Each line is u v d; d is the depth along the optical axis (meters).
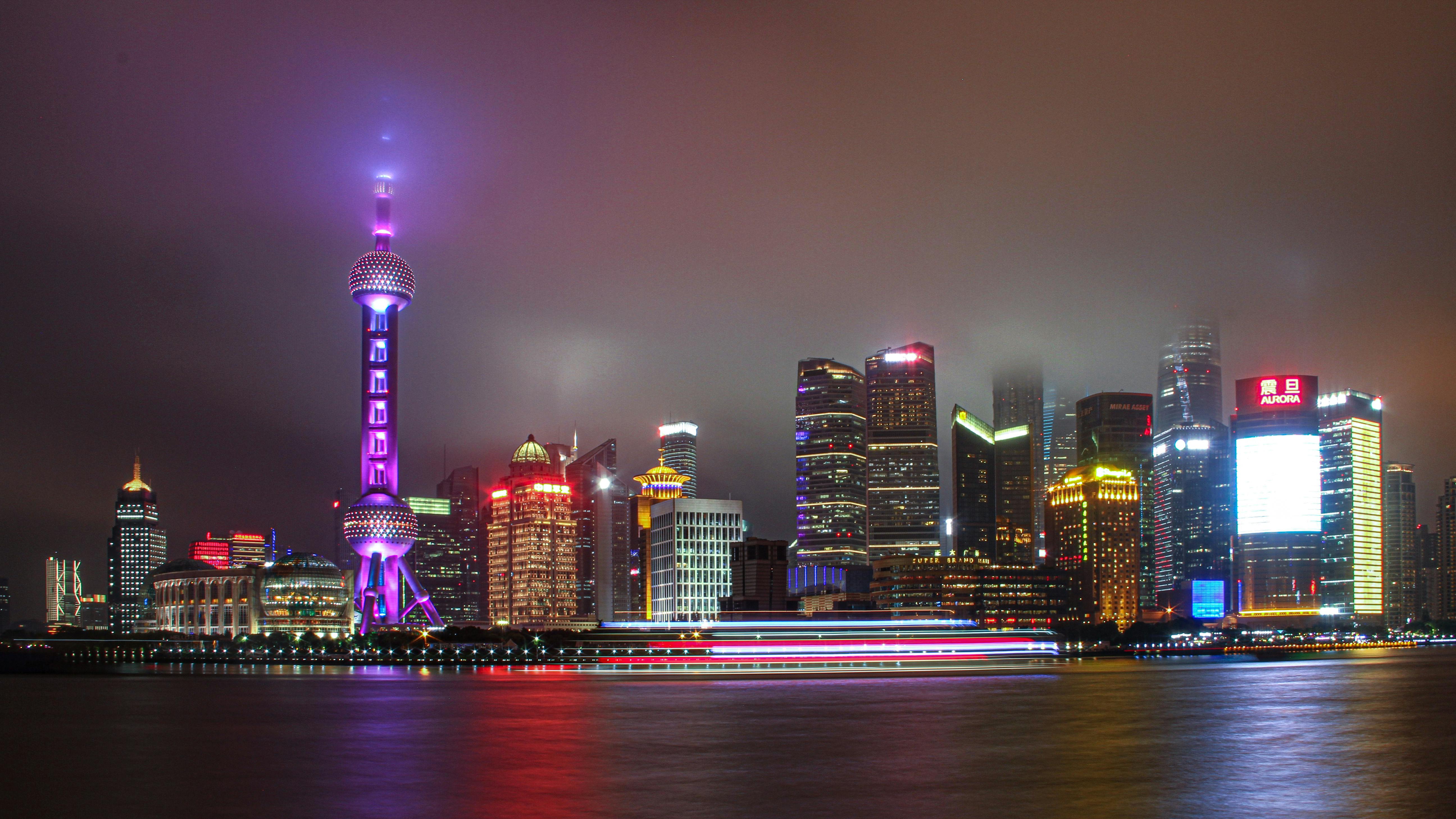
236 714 196.75
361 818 89.62
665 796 98.19
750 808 92.19
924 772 111.94
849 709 194.12
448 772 114.50
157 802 99.06
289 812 92.81
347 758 127.12
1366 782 106.12
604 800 96.25
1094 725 163.12
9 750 141.00
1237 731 154.25
